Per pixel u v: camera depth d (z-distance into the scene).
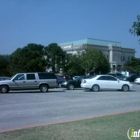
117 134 6.70
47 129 7.31
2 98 16.97
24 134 6.78
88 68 65.94
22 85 21.94
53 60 68.31
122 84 23.19
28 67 55.69
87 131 7.04
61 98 16.69
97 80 22.86
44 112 10.98
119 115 9.47
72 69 64.94
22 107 12.55
